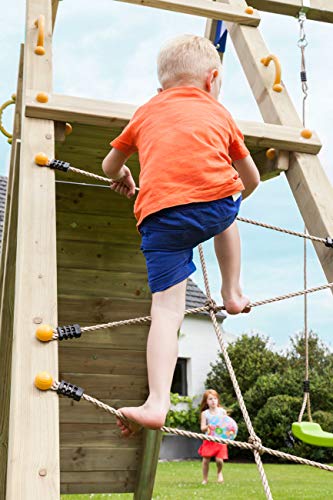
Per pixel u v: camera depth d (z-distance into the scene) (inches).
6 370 141.4
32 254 75.8
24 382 65.6
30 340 69.0
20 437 61.3
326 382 420.5
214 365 493.4
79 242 146.1
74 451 159.9
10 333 138.6
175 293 74.1
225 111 84.0
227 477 302.8
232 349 481.7
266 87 107.7
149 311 154.9
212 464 393.4
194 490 243.8
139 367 158.4
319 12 120.0
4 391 141.9
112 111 91.4
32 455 60.4
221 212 74.7
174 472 330.0
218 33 141.2
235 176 76.9
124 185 95.7
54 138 90.5
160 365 68.8
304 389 91.7
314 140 98.2
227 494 231.1
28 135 87.3
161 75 87.0
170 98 82.1
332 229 89.6
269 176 104.5
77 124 93.5
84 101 91.4
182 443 454.3
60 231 144.1
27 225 78.2
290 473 325.7
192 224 72.9
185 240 73.9
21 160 85.9
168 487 254.4
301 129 99.0
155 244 74.4
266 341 486.9
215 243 82.5
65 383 66.1
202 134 77.3
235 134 83.5
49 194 82.0
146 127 80.9
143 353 157.5
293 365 469.1
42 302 72.2
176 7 113.4
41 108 88.5
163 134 77.9
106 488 164.2
